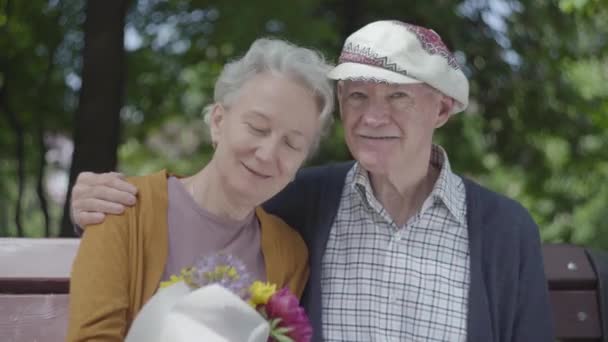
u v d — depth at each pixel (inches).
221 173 82.0
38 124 254.2
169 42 248.4
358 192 89.7
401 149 85.5
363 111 85.4
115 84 197.5
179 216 83.9
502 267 86.7
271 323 68.7
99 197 81.8
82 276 77.4
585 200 276.5
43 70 248.1
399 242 87.9
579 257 100.9
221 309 63.9
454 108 89.4
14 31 235.6
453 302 86.5
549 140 282.5
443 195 87.7
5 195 288.8
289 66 80.4
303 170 97.4
